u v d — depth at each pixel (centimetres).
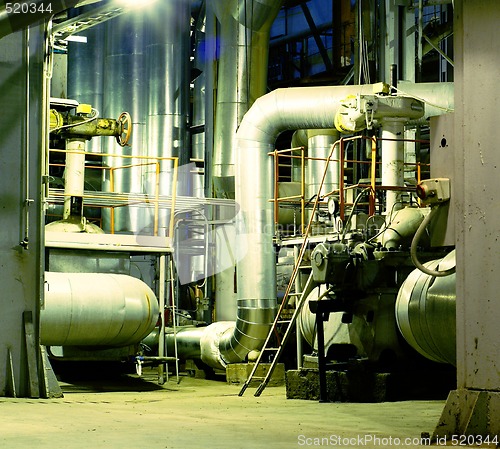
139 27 2334
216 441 645
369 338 1201
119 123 1858
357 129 1397
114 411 945
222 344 1730
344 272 1202
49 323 1439
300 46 2977
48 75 1121
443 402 1102
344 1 2589
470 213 675
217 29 2188
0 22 909
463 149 684
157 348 1914
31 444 618
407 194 1397
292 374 1248
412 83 1722
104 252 1673
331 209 1365
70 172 1798
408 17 1956
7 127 1062
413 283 1045
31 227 1072
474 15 677
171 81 2317
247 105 2117
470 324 670
